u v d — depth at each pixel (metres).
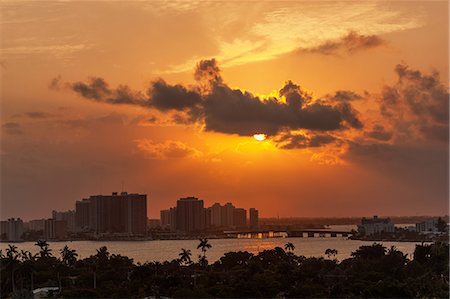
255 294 188.75
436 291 183.12
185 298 186.12
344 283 190.50
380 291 175.88
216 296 192.00
